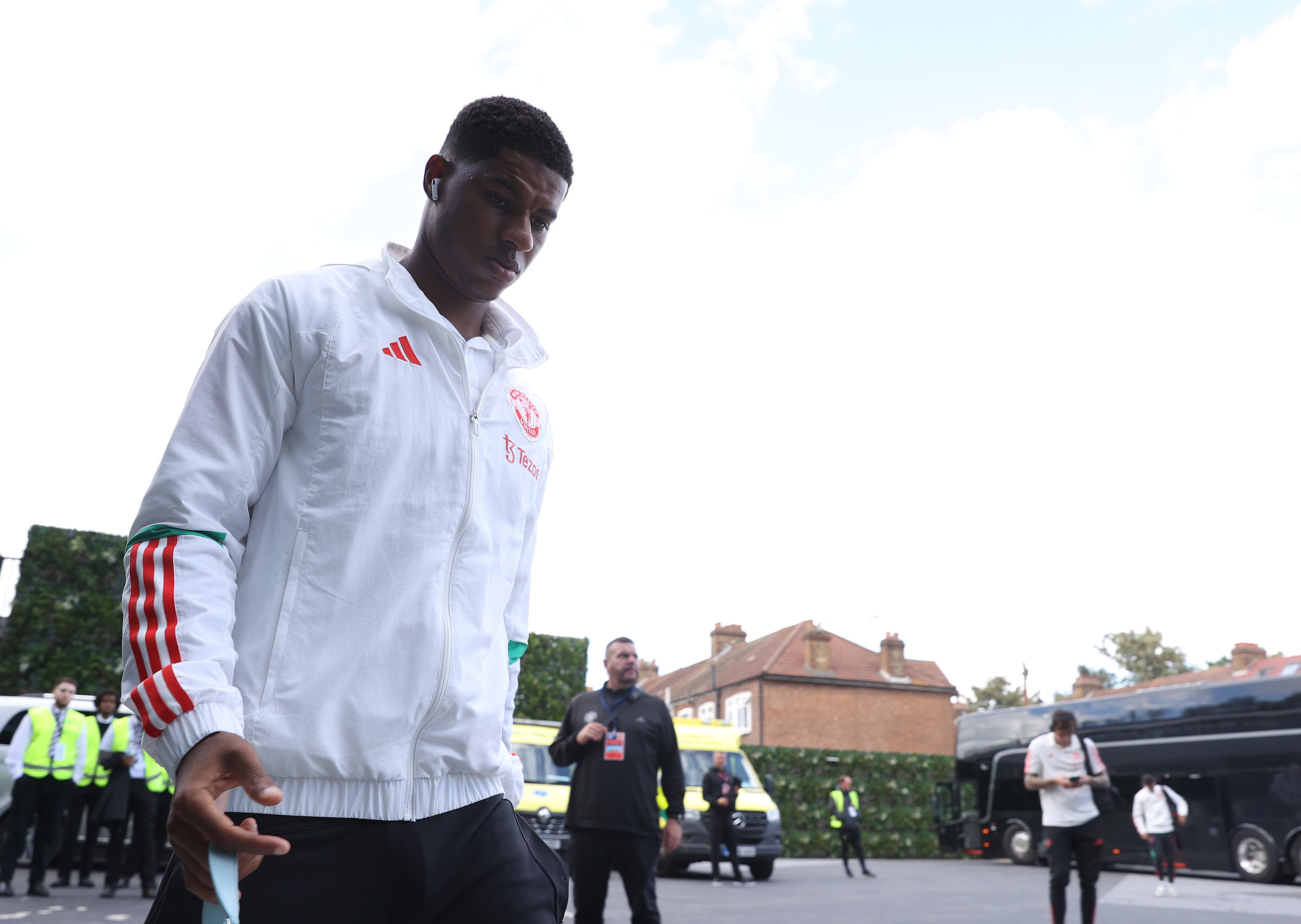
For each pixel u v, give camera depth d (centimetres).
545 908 145
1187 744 1903
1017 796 2284
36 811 1062
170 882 123
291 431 137
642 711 576
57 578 1770
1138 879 1856
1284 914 1152
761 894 1437
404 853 130
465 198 153
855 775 2953
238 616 130
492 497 151
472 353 154
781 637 4731
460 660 138
